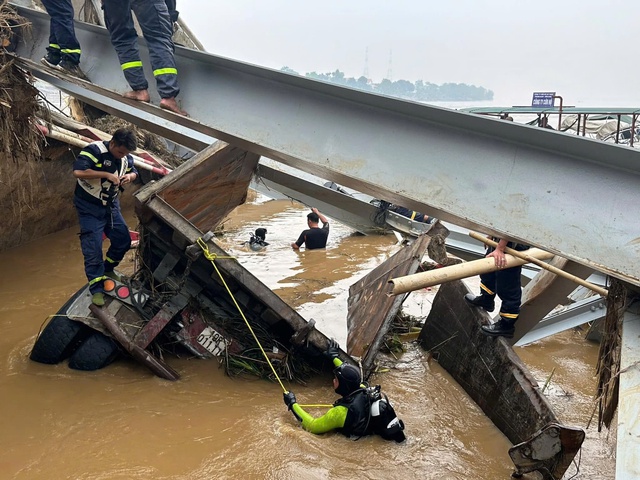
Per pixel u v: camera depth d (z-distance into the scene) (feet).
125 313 16.79
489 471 13.14
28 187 26.63
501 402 14.97
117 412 14.64
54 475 12.11
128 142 16.22
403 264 19.03
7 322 19.71
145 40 14.10
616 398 10.66
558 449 11.55
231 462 12.73
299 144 12.40
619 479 8.11
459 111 10.05
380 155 11.39
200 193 18.45
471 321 17.46
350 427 13.93
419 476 12.74
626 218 9.07
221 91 13.74
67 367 16.74
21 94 19.30
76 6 34.30
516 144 10.01
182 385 16.30
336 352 17.21
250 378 17.20
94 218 16.79
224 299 18.19
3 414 14.21
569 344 22.27
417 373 18.47
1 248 27.40
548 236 9.66
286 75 11.96
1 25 17.87
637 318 10.29
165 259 17.44
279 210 45.52
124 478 12.04
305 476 12.32
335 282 27.61
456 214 10.52
